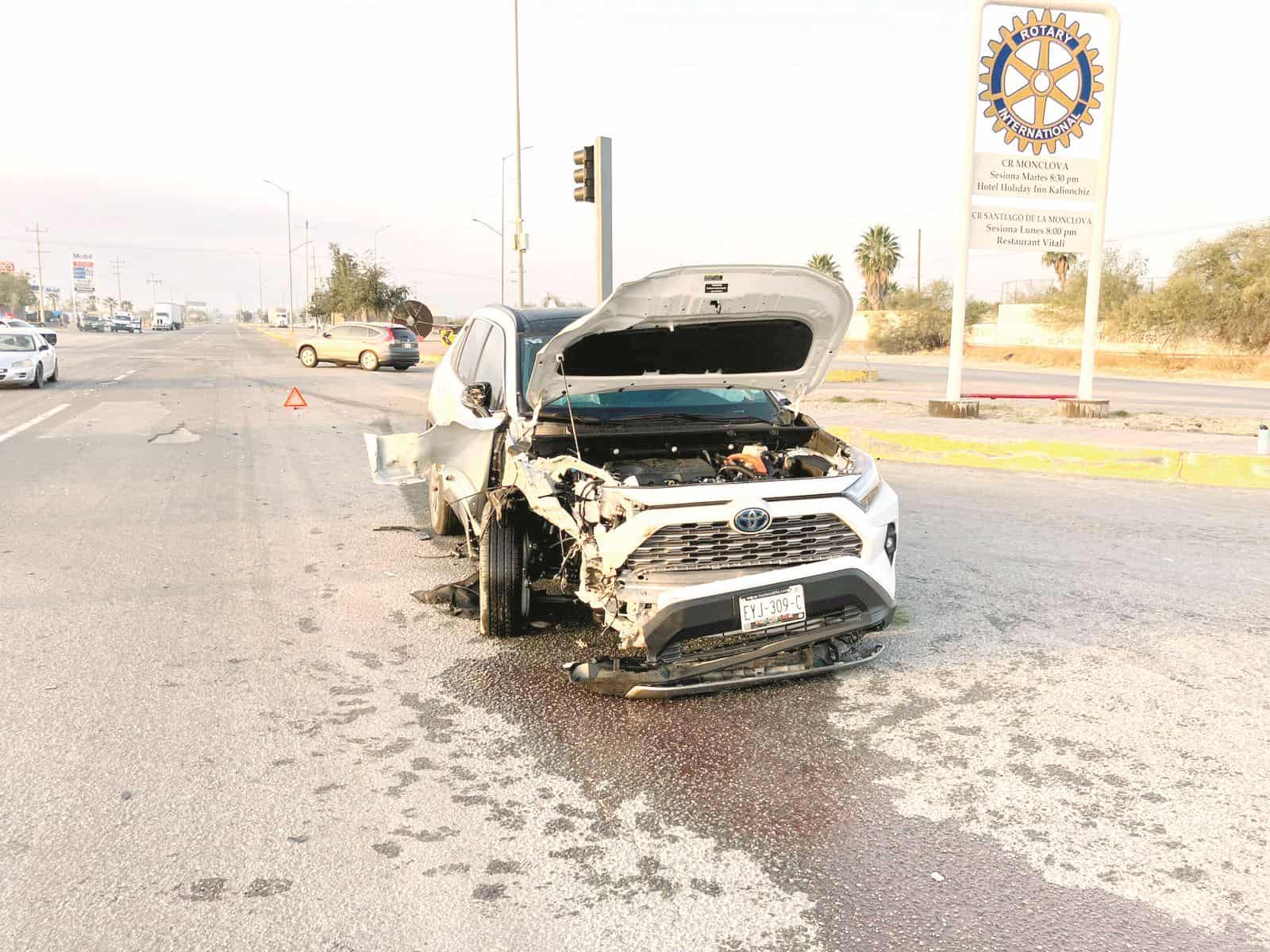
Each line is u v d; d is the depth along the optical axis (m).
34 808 3.32
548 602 5.29
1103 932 2.70
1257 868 3.04
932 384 26.66
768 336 5.07
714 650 4.31
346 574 6.39
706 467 5.02
